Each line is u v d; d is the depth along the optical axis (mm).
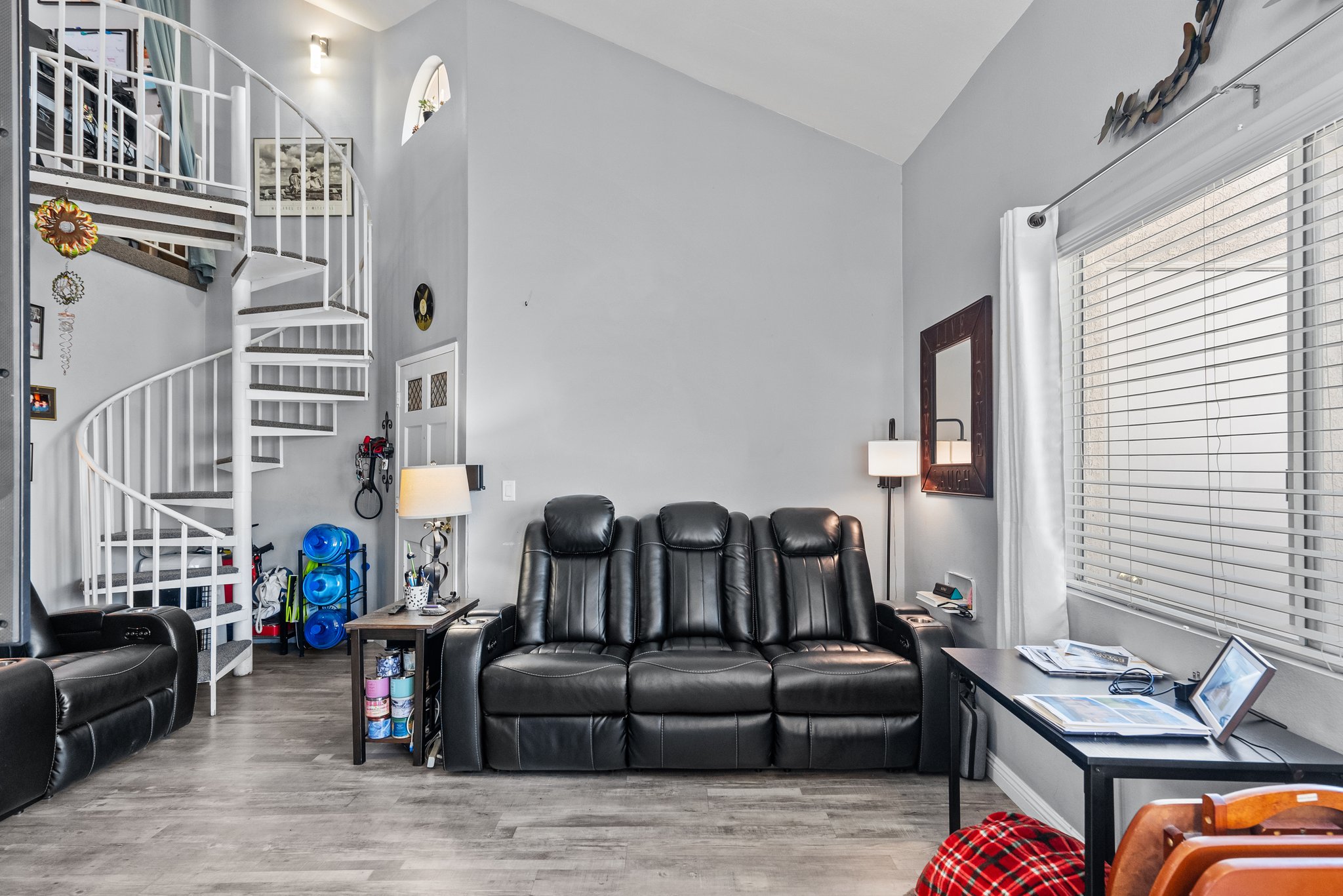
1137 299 2412
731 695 3111
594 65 4555
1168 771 1498
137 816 2740
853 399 4512
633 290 4496
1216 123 1919
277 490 5746
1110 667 2113
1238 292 1985
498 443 4418
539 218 4488
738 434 4480
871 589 3768
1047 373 2584
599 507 3867
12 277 632
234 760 3299
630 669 3166
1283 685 1724
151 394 5172
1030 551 2564
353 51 5844
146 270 5109
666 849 2518
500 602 4387
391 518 5570
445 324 4758
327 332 5773
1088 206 2520
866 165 4562
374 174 5797
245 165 4285
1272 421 1860
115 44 5230
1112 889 1084
